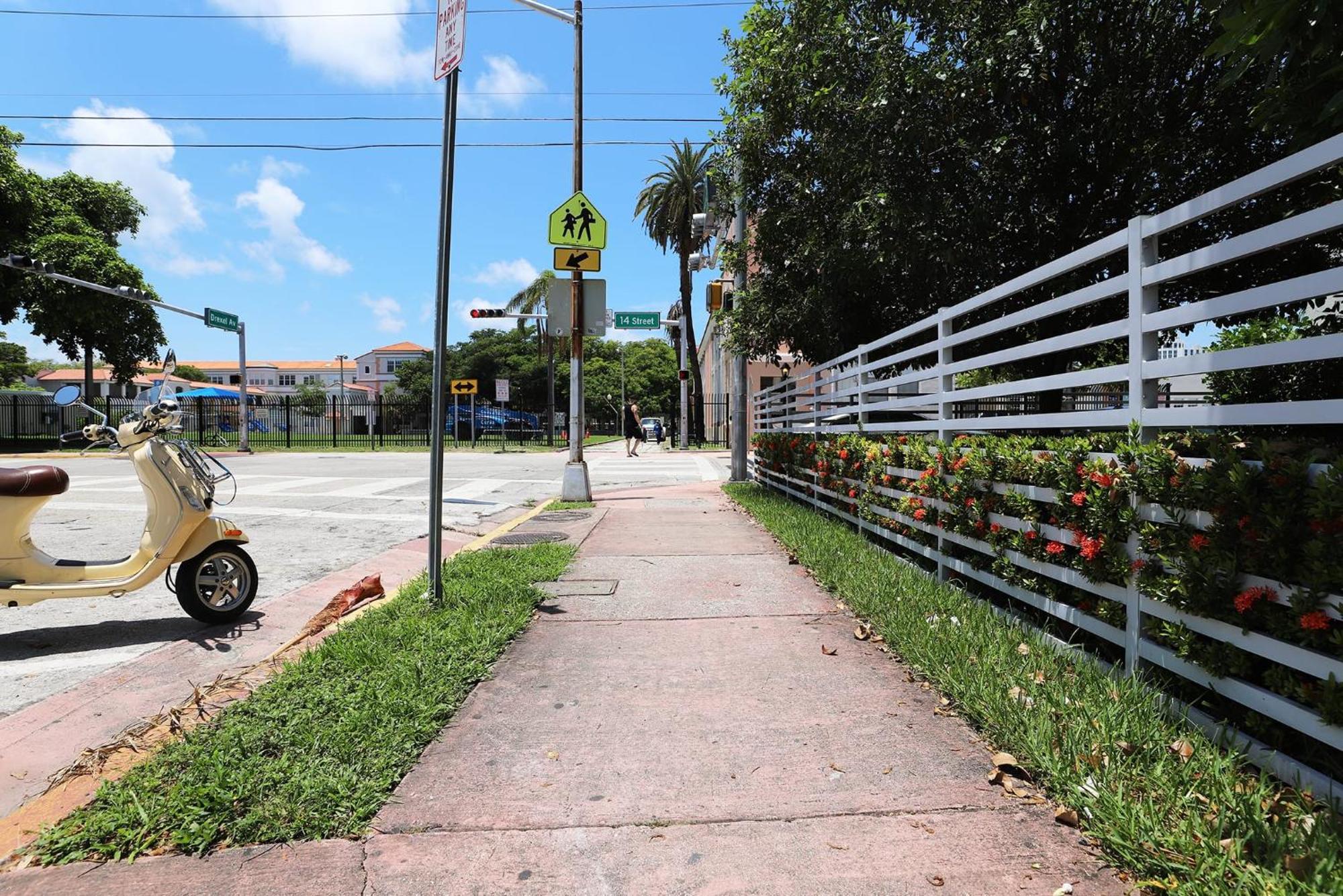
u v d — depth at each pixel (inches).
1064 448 156.7
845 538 303.6
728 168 438.6
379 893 93.6
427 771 124.0
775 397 565.6
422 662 163.2
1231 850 90.4
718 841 103.3
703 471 816.3
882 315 394.3
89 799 117.2
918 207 299.3
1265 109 154.2
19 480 189.6
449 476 709.9
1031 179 299.9
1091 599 154.6
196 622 222.1
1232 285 261.0
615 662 175.3
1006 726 127.2
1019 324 184.7
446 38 208.8
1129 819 98.3
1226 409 115.9
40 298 1201.4
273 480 649.6
